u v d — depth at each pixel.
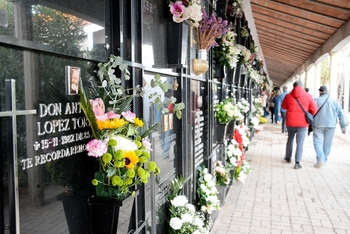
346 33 6.52
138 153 1.30
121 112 1.41
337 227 3.31
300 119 5.81
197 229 2.34
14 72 0.95
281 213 3.68
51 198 1.11
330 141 6.11
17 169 0.91
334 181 5.03
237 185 4.79
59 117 1.15
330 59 8.75
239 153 4.54
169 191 2.31
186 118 2.53
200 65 2.72
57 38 1.12
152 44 1.95
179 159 2.47
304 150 7.94
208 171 3.40
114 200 1.30
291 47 11.88
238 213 3.67
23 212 0.98
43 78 1.07
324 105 5.96
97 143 1.17
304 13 6.68
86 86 1.31
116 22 1.50
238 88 5.75
